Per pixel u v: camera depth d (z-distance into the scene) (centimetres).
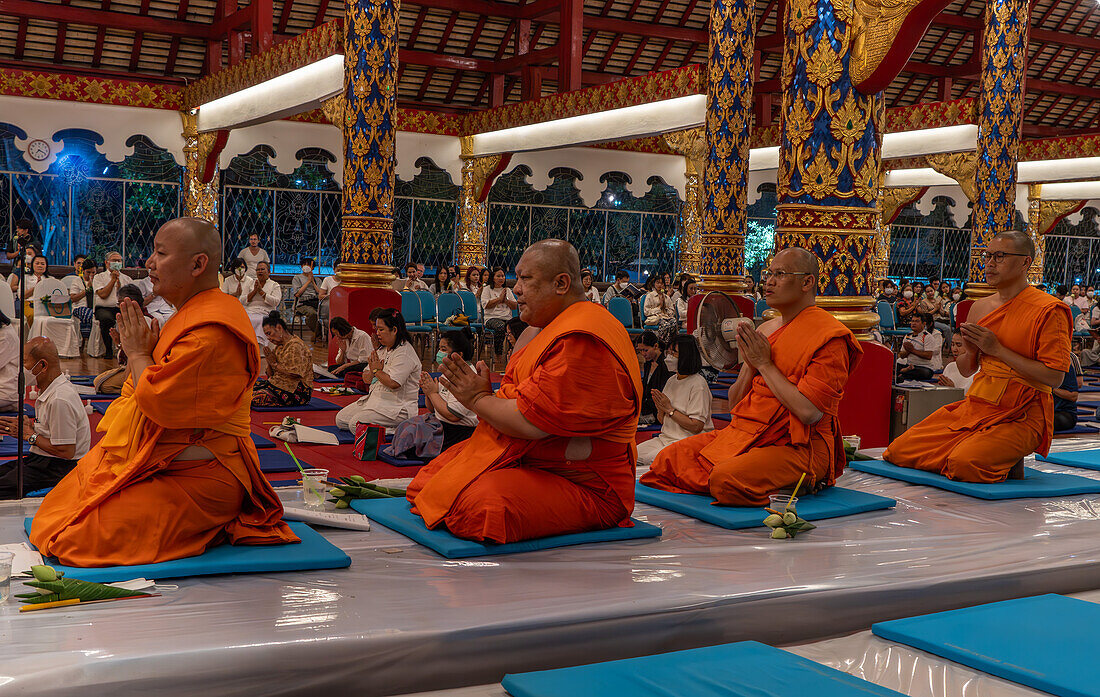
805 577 285
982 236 1034
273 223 1562
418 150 1611
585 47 1652
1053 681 222
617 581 277
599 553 307
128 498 269
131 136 1437
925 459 443
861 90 547
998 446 419
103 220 1442
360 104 943
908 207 2069
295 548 289
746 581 279
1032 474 448
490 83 1642
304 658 221
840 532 344
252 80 1161
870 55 532
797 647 257
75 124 1398
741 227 994
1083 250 2286
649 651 256
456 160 1642
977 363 439
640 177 1800
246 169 1533
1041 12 1808
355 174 955
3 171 1367
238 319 274
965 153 1316
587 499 321
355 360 878
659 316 1318
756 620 269
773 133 1519
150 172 1462
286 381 756
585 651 249
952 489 416
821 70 546
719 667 230
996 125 1016
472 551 299
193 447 276
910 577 291
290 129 1551
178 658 211
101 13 1384
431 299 1202
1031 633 256
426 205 1634
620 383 307
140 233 1469
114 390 762
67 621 230
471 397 307
